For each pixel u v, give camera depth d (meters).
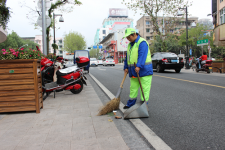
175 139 2.82
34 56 4.22
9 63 4.04
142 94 3.84
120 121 3.64
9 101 4.10
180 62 14.15
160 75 12.47
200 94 5.92
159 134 3.02
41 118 3.83
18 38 55.19
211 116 3.78
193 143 2.68
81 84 6.56
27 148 2.55
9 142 2.74
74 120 3.68
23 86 4.12
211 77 10.91
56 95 6.35
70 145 2.62
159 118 3.78
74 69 6.33
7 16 7.76
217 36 19.59
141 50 3.82
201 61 15.12
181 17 23.14
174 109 4.38
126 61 4.34
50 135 2.97
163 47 24.06
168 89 7.00
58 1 13.38
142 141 2.78
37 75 4.21
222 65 14.61
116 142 2.70
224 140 2.73
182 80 9.47
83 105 4.88
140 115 3.76
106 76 13.12
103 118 3.79
